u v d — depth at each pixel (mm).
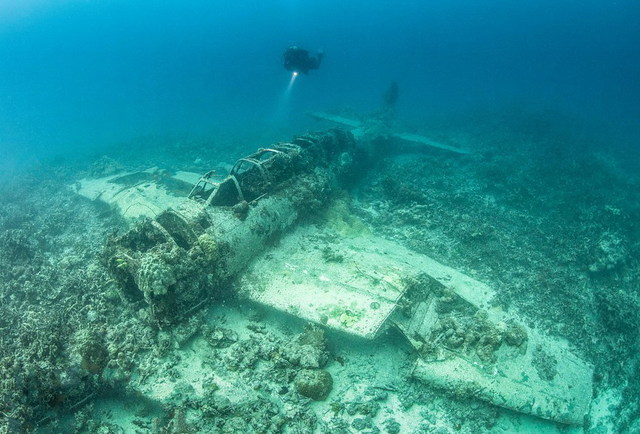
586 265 10734
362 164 17094
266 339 8039
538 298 9438
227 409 6617
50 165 26719
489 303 8898
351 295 7992
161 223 8992
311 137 13367
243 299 8617
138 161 23359
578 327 8648
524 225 13258
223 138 29078
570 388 6855
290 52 21547
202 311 8281
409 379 7285
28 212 16156
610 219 13148
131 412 6883
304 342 7527
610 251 10531
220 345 7867
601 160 21734
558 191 16047
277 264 9203
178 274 7473
